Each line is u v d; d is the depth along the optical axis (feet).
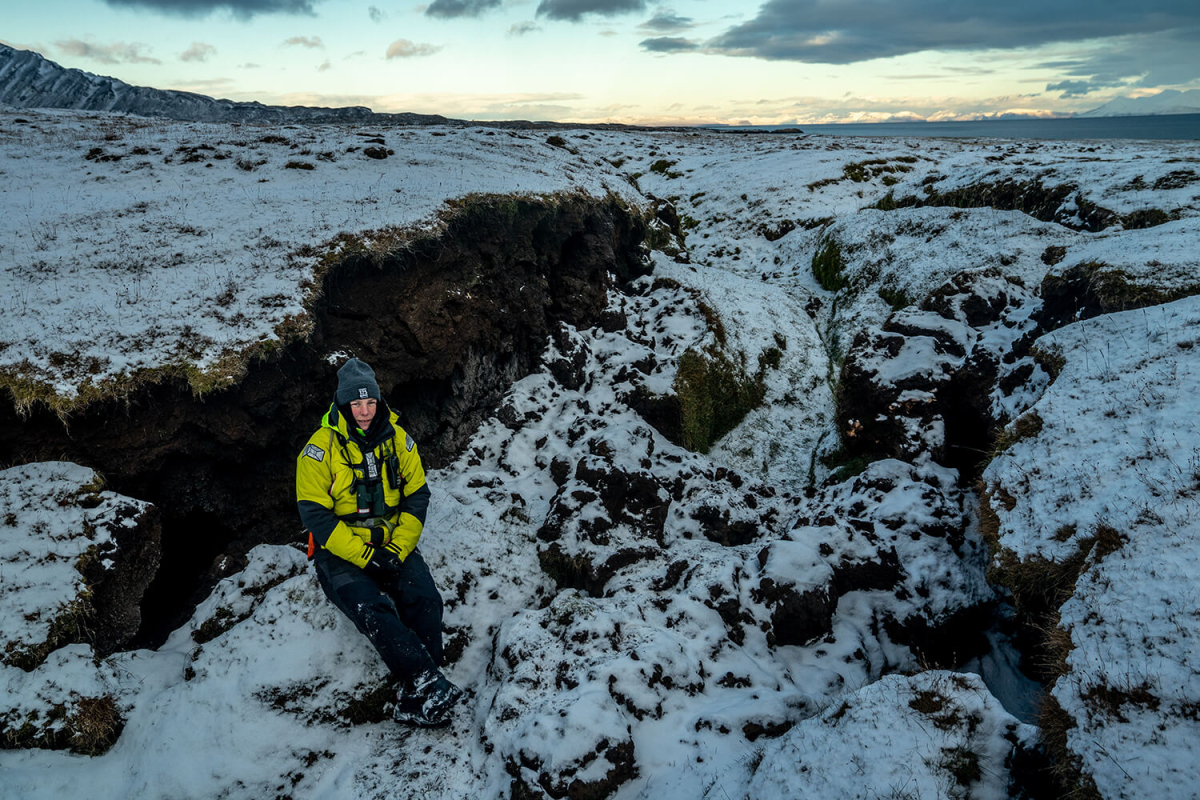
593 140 117.60
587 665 15.17
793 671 16.24
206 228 23.76
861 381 26.32
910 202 53.31
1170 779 8.80
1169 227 24.14
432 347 24.75
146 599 16.94
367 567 14.19
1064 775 9.72
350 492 14.07
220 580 18.15
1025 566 14.15
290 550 18.24
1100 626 11.30
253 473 19.60
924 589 17.98
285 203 26.25
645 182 90.53
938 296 28.02
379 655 15.23
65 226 23.40
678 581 18.83
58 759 12.78
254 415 19.02
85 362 16.96
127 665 14.67
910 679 12.57
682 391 30.42
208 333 18.54
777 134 162.91
